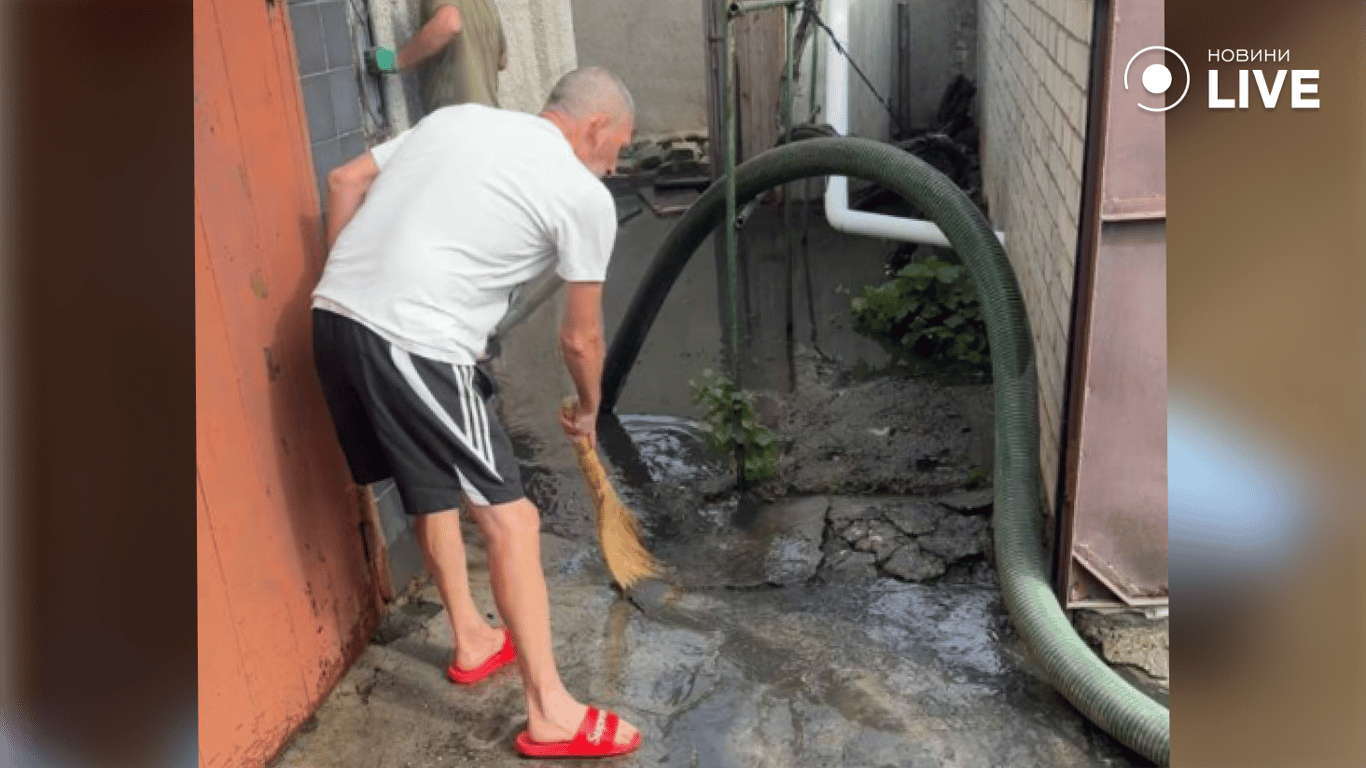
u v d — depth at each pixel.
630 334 4.52
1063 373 3.10
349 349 2.43
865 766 2.56
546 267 2.58
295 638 2.69
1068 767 2.55
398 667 2.96
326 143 2.88
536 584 2.55
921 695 2.80
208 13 2.32
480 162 2.40
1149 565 2.95
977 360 4.89
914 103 8.77
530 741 2.62
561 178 2.42
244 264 2.46
